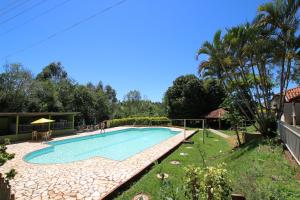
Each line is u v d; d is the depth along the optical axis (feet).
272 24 47.29
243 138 54.44
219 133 86.84
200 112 120.67
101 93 145.59
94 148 65.05
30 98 104.17
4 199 17.75
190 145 58.39
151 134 98.17
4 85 100.01
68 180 30.37
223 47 52.24
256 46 47.62
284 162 26.50
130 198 23.98
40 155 55.06
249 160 31.30
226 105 58.34
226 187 14.40
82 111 125.49
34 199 24.36
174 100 123.85
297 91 61.52
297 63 50.72
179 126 116.98
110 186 27.73
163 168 34.17
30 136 77.56
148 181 28.35
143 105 203.00
